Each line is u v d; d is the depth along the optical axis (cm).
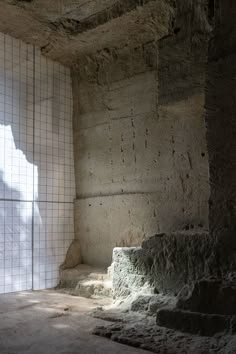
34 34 611
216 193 416
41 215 628
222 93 417
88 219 666
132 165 617
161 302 431
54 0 538
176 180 562
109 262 631
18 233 591
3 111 587
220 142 415
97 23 578
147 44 605
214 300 362
